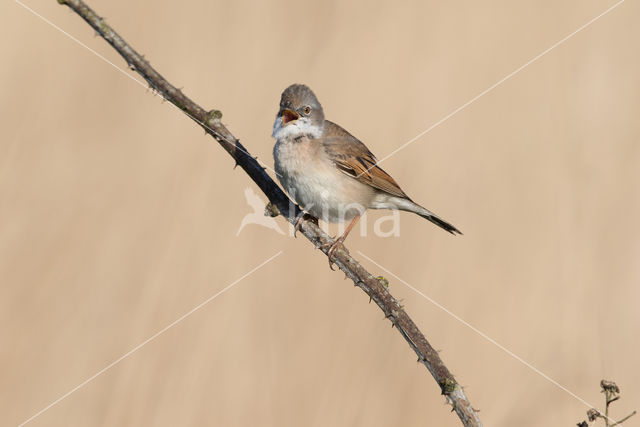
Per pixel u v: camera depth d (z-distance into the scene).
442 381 5.42
